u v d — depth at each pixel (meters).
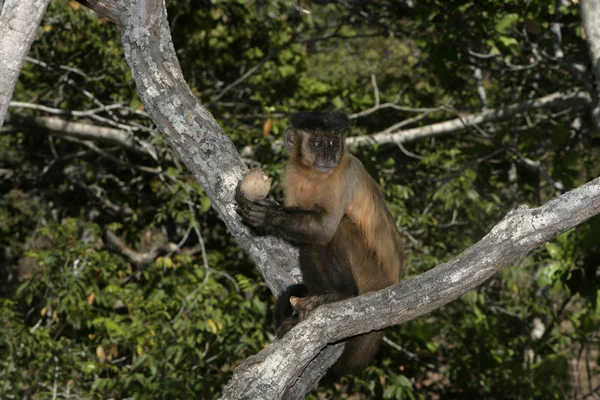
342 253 8.36
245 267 17.77
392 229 8.98
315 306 7.27
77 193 19.36
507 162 18.34
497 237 5.95
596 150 19.19
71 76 17.58
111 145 18.95
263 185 7.05
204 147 7.45
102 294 14.90
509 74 17.36
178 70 7.55
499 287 18.19
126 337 13.93
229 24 18.66
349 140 16.17
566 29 16.11
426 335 15.25
